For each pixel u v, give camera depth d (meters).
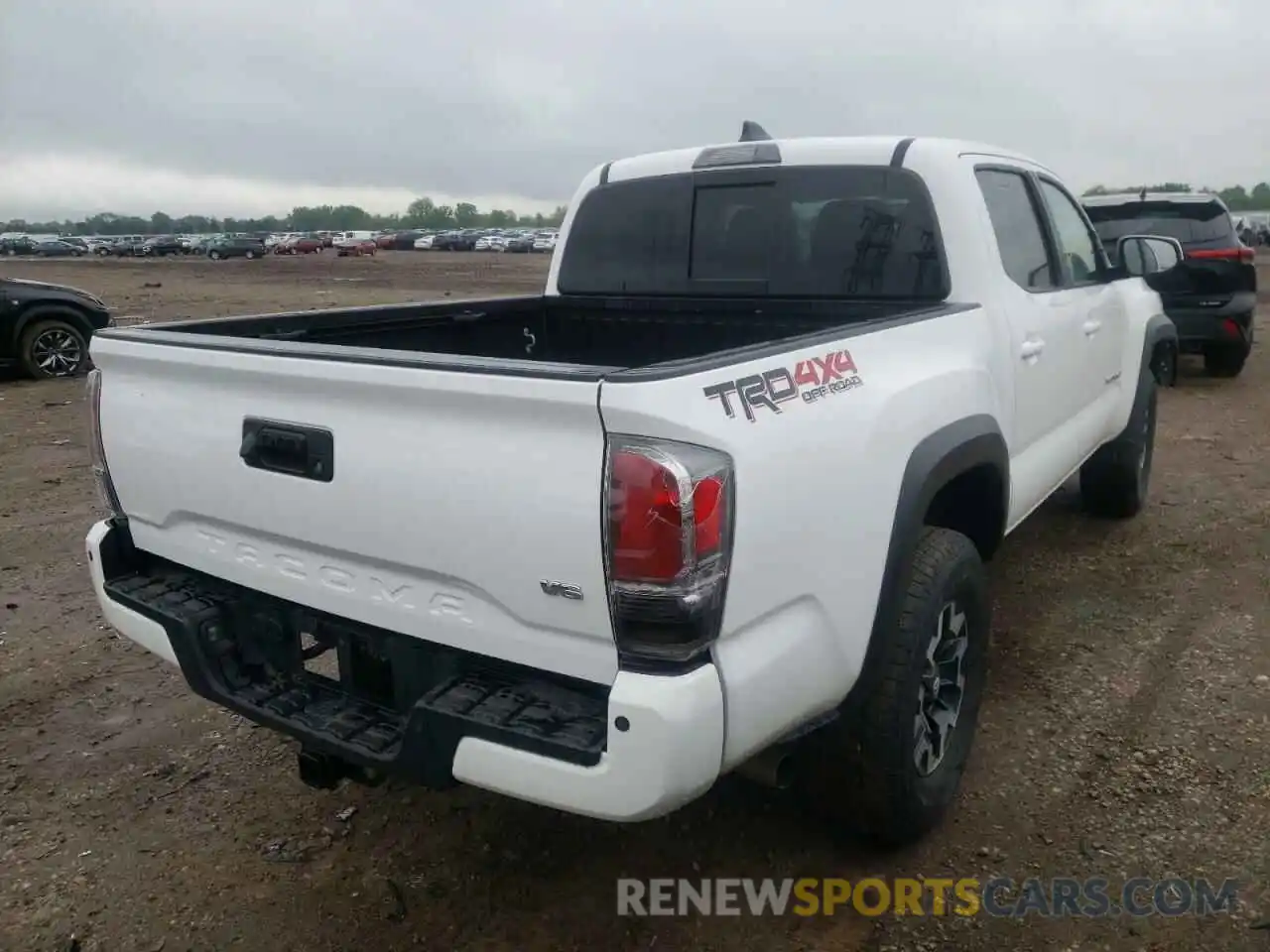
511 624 2.14
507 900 2.78
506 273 39.53
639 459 1.89
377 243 75.19
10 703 3.89
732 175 3.93
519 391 1.99
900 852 2.94
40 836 3.08
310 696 2.55
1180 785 3.20
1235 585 4.84
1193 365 11.80
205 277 37.75
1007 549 5.40
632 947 2.60
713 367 2.06
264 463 2.47
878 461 2.50
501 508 2.07
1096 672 3.98
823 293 3.80
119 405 2.82
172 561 2.89
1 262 57.50
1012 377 3.56
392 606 2.33
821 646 2.34
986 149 3.89
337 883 2.87
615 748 1.95
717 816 3.14
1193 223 10.23
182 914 2.74
